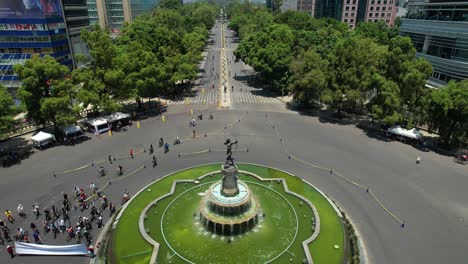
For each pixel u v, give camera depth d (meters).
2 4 93.88
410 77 69.06
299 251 39.88
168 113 89.50
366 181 56.09
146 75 84.75
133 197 49.91
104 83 79.56
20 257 39.53
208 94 107.88
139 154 65.50
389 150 67.75
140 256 38.88
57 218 46.16
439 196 51.84
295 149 68.12
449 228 44.81
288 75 100.38
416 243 42.00
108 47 78.81
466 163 62.34
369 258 39.47
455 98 63.59
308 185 53.81
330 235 42.16
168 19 178.50
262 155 65.44
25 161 62.38
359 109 88.94
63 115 69.19
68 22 115.81
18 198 50.97
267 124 81.81
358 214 47.59
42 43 101.38
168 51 107.12
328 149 68.19
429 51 103.38
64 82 70.31
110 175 57.78
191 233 43.31
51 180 55.94
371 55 81.69
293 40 122.00
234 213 43.50
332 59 83.25
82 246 39.50
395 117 69.50
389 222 45.94
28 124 78.56
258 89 114.31
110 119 77.50
